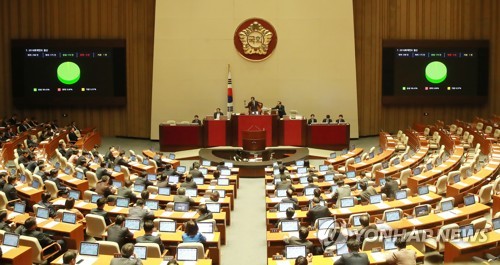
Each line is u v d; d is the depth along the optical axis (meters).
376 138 31.59
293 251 11.09
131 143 30.42
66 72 30.92
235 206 18.48
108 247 10.98
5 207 14.82
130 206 15.22
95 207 14.91
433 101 31.64
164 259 10.77
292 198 14.88
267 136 26.95
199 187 17.86
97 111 31.98
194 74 30.38
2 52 31.52
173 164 22.47
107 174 18.72
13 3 31.22
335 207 15.18
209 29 30.22
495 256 11.51
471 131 27.59
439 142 27.19
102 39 30.91
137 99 31.39
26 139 25.92
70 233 12.74
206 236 12.57
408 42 31.28
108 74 31.08
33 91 30.98
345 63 30.55
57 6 31.19
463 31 32.12
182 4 30.17
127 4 30.97
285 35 30.28
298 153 25.25
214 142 27.16
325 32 30.34
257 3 30.11
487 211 13.95
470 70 31.69
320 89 30.55
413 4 31.70
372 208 14.53
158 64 30.39
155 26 30.25
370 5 31.31
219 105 30.53
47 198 14.52
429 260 12.34
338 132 27.38
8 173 18.59
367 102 31.69
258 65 30.33
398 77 31.47
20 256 10.92
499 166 19.30
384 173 19.47
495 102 32.47
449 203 13.88
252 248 14.51
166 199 16.06
